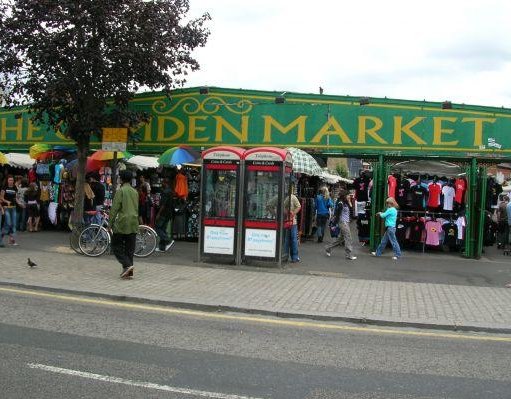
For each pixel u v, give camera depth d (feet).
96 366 17.66
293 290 31.35
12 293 28.84
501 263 46.42
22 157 67.00
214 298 28.40
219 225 40.24
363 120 51.70
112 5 40.04
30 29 40.57
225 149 40.06
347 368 18.49
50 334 21.33
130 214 32.71
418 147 50.85
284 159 39.06
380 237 51.83
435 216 52.54
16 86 43.14
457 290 33.09
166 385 16.12
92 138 58.90
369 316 25.67
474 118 49.98
